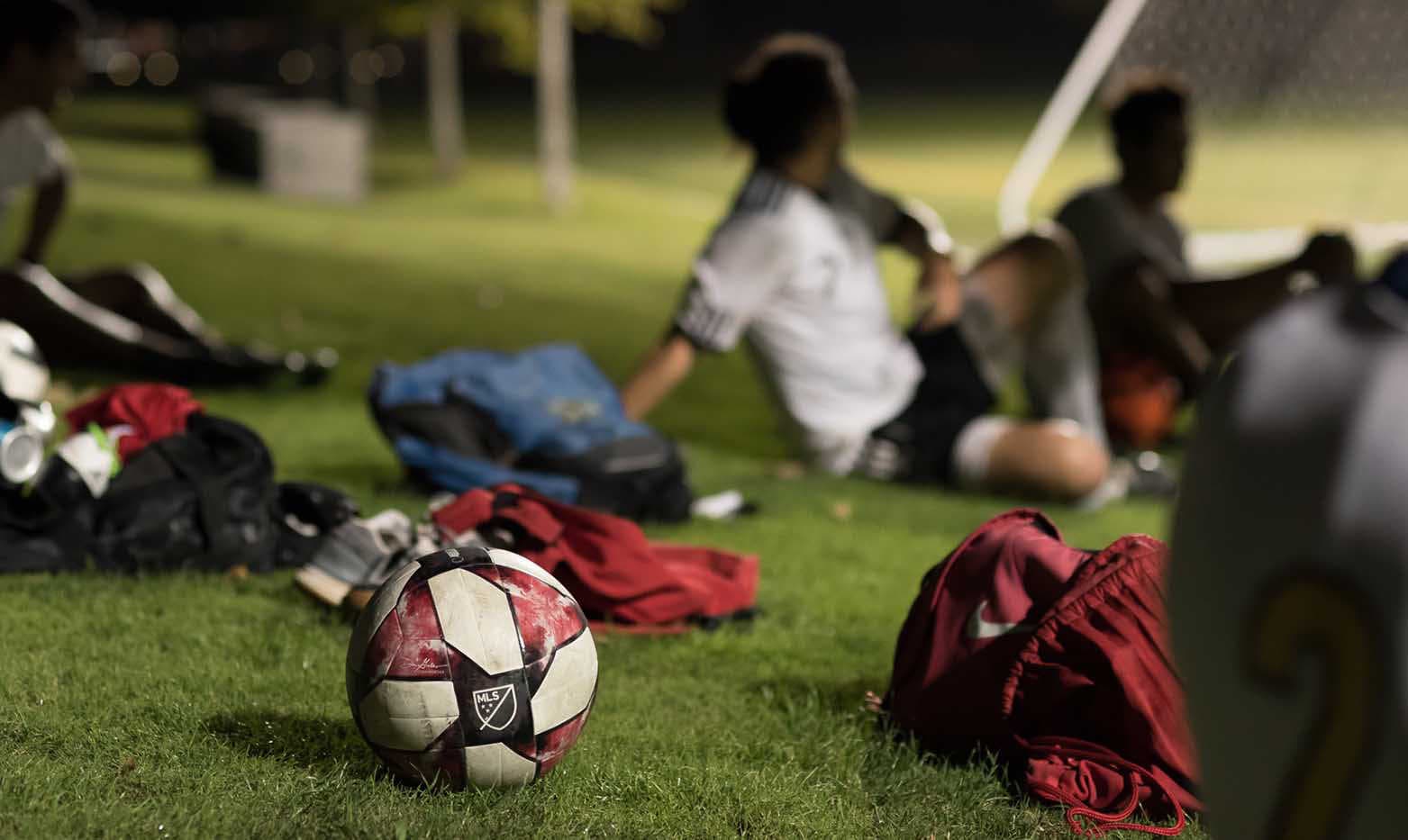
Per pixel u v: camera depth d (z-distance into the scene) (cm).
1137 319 771
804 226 663
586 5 2083
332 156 2059
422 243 1636
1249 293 800
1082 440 654
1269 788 166
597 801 293
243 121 2042
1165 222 817
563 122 2078
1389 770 158
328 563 434
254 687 353
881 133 3195
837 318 682
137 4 5059
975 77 4412
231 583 448
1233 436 170
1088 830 292
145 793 283
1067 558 326
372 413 605
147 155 2378
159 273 1250
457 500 439
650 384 650
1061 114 1602
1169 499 715
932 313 695
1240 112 2728
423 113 3550
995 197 2259
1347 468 160
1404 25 1978
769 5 5084
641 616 434
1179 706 305
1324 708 160
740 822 290
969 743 328
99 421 477
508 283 1403
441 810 278
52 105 770
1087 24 4759
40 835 257
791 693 382
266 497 471
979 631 327
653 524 577
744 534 573
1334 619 160
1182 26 1634
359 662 287
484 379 599
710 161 2709
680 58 4909
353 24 2309
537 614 292
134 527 444
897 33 4997
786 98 663
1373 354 164
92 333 779
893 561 541
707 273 652
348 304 1188
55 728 312
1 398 449
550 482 561
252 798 281
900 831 291
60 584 425
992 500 664
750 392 984
